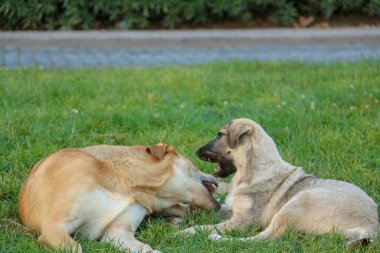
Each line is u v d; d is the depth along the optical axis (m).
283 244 6.16
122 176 6.68
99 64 15.17
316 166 8.39
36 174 6.66
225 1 19.55
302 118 10.09
